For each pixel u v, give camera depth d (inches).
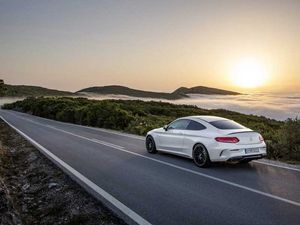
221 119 422.6
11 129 1029.8
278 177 342.0
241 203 257.0
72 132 916.0
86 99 2726.4
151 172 374.0
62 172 387.2
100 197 281.9
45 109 1923.0
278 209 241.3
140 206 255.9
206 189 299.7
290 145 474.3
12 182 382.0
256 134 384.8
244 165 407.8
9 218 233.5
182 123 447.8
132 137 771.4
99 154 511.8
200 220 223.3
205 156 388.5
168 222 221.5
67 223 238.5
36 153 543.8
